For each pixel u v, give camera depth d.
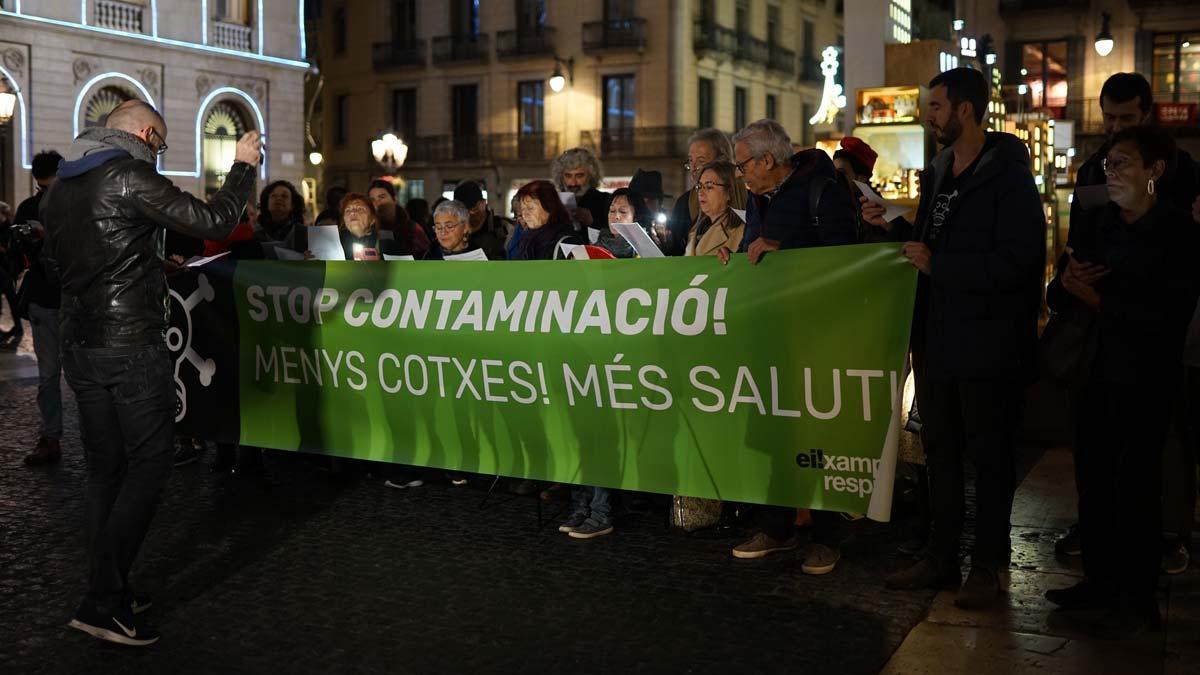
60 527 5.89
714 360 5.06
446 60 42.28
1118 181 4.23
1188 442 5.04
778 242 4.98
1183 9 30.58
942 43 11.14
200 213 4.32
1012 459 4.66
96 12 27.33
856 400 4.78
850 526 5.89
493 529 5.91
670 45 38.66
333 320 6.04
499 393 5.62
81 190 4.32
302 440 6.23
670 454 5.22
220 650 4.26
